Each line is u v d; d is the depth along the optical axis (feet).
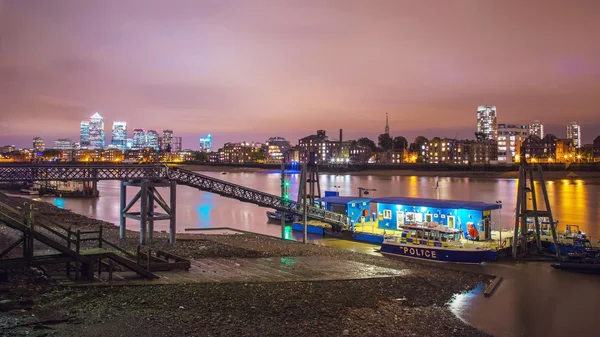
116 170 164.86
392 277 120.26
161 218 158.51
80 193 435.12
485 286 121.49
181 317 77.15
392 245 163.73
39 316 71.82
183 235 190.80
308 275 116.37
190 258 130.82
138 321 73.67
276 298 92.58
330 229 209.67
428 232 161.07
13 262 85.15
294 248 160.66
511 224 259.60
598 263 140.36
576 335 90.43
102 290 87.76
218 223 266.16
